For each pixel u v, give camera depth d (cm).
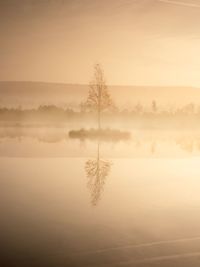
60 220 450
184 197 541
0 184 560
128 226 443
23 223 437
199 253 394
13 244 390
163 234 431
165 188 575
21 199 507
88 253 378
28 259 365
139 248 394
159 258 386
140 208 495
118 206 502
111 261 379
